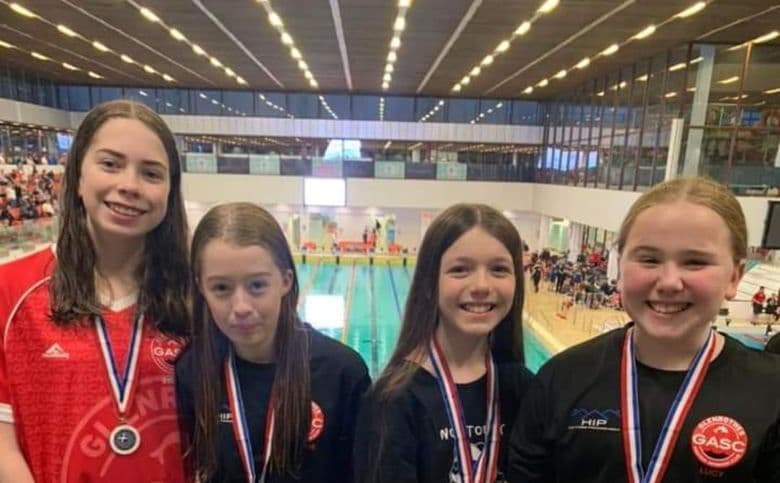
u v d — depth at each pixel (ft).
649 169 37.83
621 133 42.60
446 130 63.16
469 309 4.97
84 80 57.21
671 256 3.93
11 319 4.60
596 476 4.23
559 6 24.86
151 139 4.79
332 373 5.43
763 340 27.07
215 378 5.19
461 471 4.99
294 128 62.59
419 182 60.18
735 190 33.27
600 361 4.48
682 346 4.10
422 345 5.29
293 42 34.40
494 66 41.93
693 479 3.90
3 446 4.51
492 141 63.41
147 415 4.92
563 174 56.03
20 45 37.70
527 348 32.53
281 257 5.08
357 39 32.99
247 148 63.98
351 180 59.77
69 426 4.66
